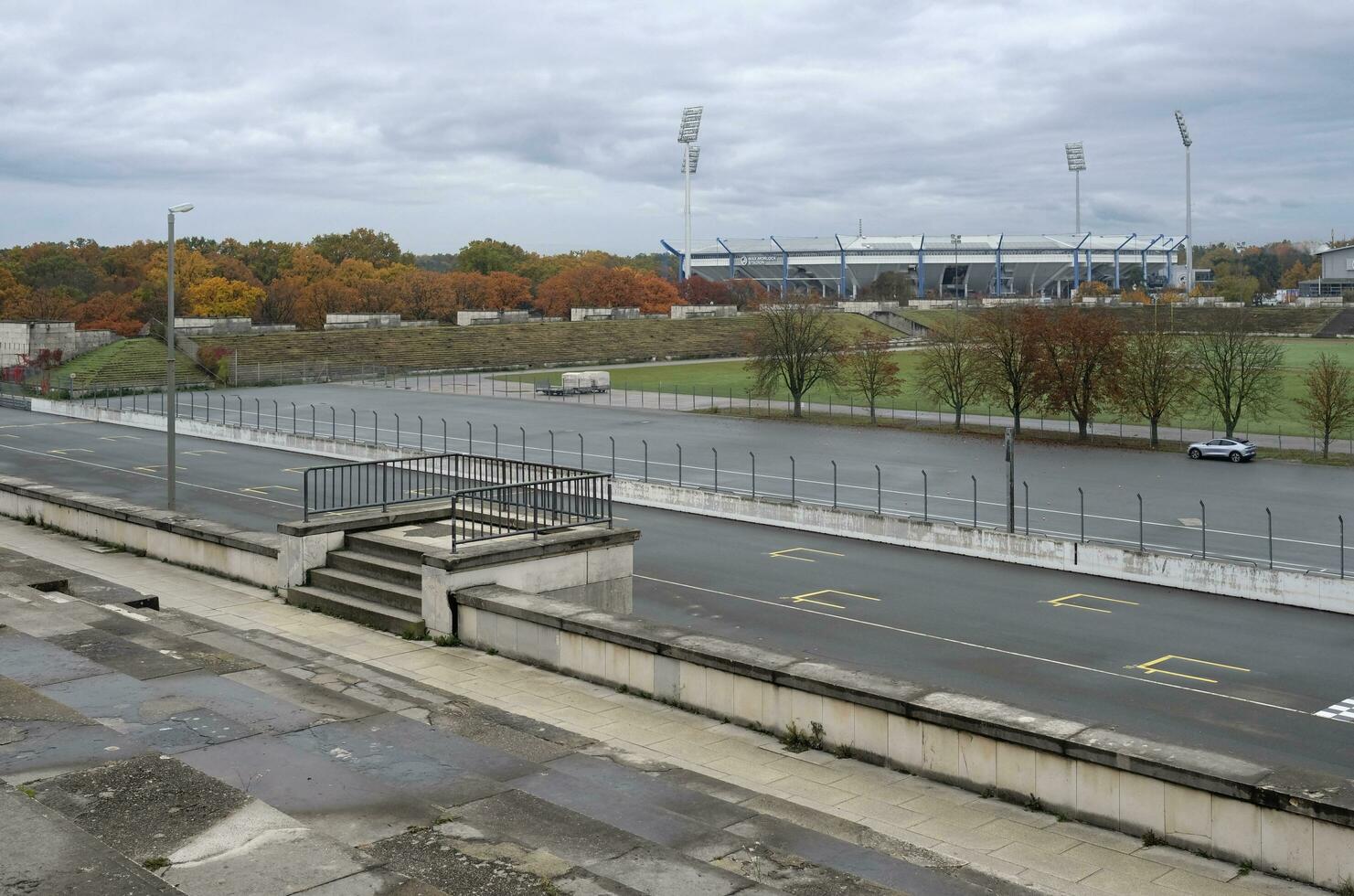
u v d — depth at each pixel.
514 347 155.12
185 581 24.33
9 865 8.38
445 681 17.56
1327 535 49.00
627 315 192.00
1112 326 85.06
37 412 96.75
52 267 190.75
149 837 9.27
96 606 17.95
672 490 53.47
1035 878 11.90
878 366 98.56
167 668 14.62
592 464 70.75
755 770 14.59
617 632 17.47
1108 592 38.28
